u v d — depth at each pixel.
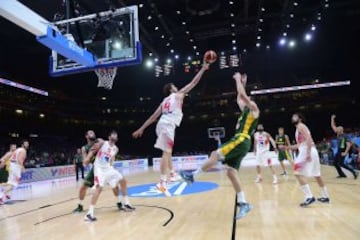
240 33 20.95
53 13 14.23
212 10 16.23
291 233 3.69
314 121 29.69
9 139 23.25
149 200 6.78
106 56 7.17
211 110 32.25
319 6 17.44
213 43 23.50
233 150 4.22
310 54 25.02
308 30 20.48
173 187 8.74
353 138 11.68
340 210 4.80
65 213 5.93
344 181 8.24
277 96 30.84
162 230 4.19
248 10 18.05
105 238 3.97
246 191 7.18
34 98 25.80
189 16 18.14
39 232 4.52
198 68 24.38
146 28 19.25
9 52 20.61
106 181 5.47
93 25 7.34
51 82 27.22
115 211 5.77
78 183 13.10
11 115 24.47
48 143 25.61
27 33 18.02
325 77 28.30
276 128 30.81
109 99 32.09
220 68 24.64
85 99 30.53
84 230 4.46
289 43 22.23
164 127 4.22
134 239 3.84
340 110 28.81
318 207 5.09
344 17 19.27
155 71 24.98
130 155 30.41
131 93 32.59
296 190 7.00
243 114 4.43
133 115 32.81
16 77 23.72
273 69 27.41
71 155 24.30
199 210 5.41
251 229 3.95
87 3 13.73
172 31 20.11
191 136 32.56
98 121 31.55
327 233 3.62
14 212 6.45
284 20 18.69
